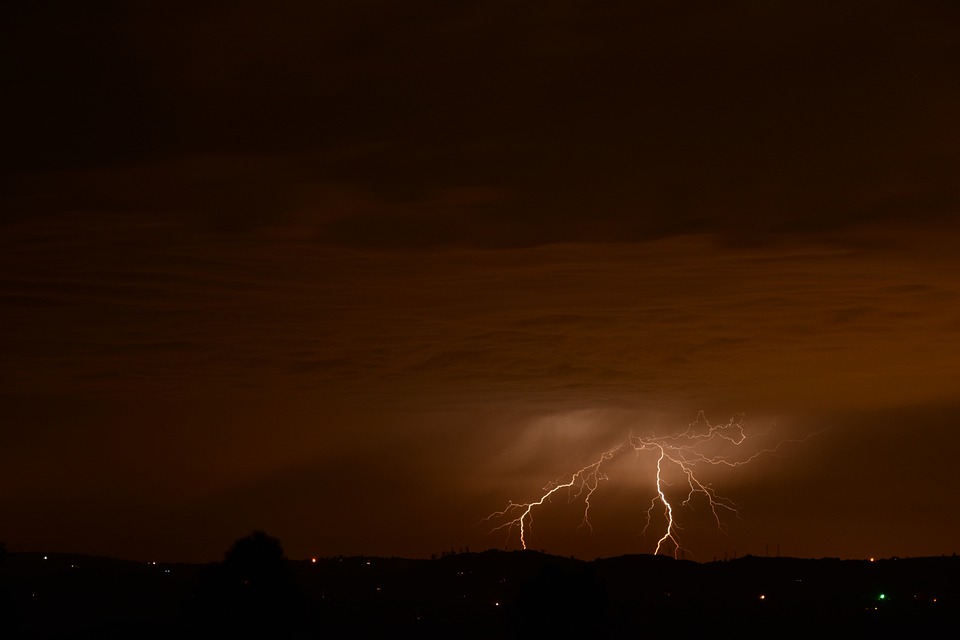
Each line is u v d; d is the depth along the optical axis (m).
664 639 55.69
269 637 43.66
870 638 57.44
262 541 44.97
